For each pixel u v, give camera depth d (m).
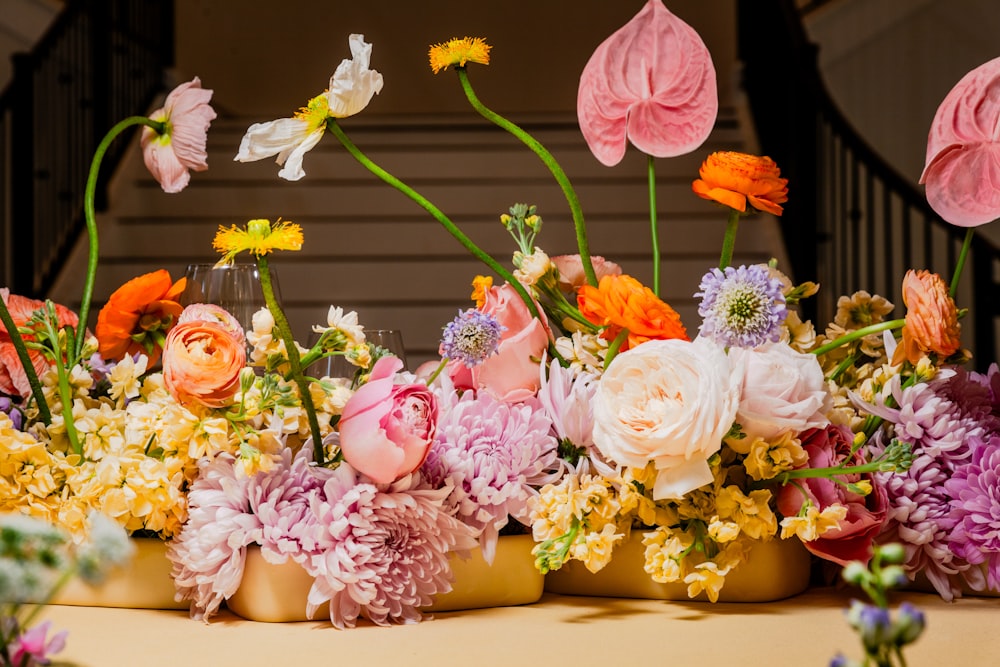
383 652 1.54
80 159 7.97
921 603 1.69
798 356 1.65
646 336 1.66
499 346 1.70
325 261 8.01
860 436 1.68
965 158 1.71
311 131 1.68
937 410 1.68
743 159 1.73
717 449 1.62
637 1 11.05
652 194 1.75
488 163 8.68
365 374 1.70
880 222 8.30
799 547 1.72
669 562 1.63
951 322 1.67
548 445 1.68
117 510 1.60
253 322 1.65
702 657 1.52
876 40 9.13
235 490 1.62
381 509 1.61
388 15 11.11
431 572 1.62
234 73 11.08
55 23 7.42
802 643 1.56
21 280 6.75
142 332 1.75
